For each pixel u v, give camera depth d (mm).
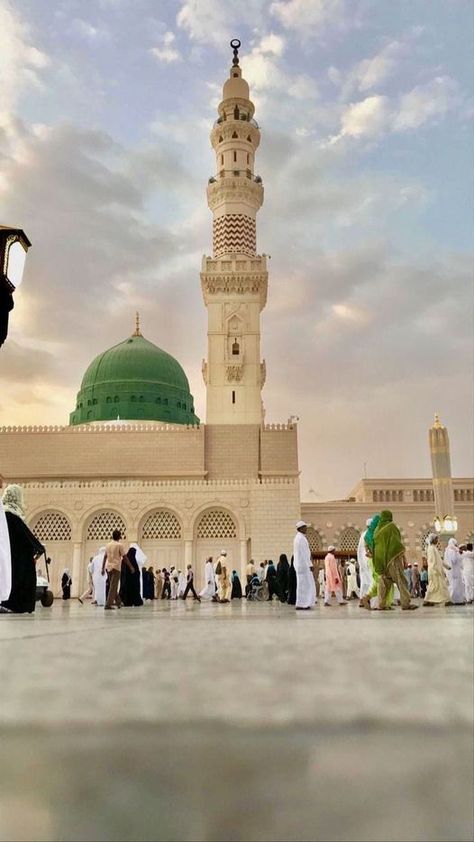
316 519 64562
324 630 5152
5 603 12453
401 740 1522
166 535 54688
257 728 1644
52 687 2346
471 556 24203
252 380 64875
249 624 6434
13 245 9320
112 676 2602
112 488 54438
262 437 62562
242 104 72375
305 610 14484
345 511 64750
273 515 53969
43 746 1534
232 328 65938
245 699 2033
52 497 54125
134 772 1332
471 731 1604
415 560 63281
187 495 54562
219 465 61938
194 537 54281
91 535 54344
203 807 1144
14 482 60875
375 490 69375
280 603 25391
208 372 65062
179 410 77812
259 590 35156
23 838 1058
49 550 53844
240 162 70688
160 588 43344
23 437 62000
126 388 76188
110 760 1424
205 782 1256
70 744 1556
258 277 66312
